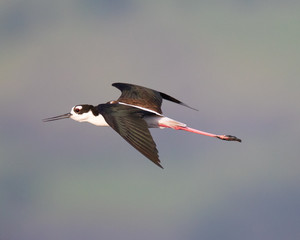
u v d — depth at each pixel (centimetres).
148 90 1356
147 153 923
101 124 1407
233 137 1338
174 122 1308
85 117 1405
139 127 984
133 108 1039
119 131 987
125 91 1360
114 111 1037
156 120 1299
